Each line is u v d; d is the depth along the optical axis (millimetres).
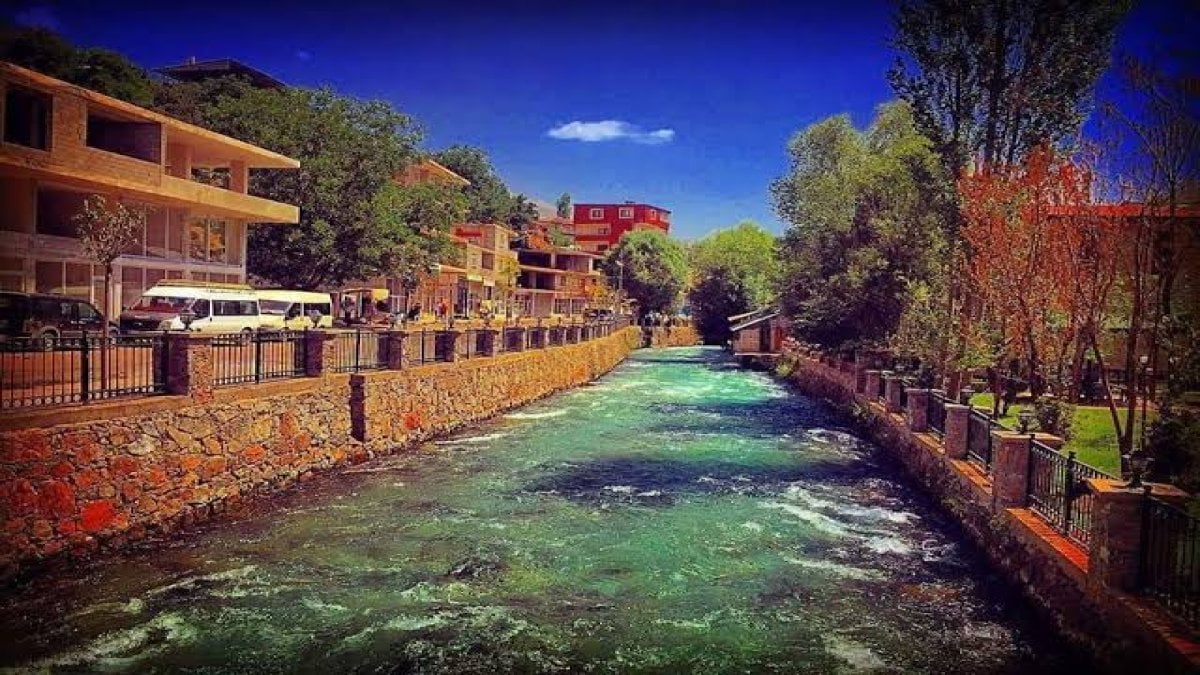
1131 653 8492
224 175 38406
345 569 12734
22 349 11711
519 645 10266
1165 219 16453
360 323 40188
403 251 38188
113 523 12633
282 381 17641
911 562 13828
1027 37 24250
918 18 25422
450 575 12648
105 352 13844
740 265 84062
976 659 10102
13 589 10898
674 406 35625
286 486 17438
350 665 9562
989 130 25172
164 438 13773
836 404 34188
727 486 19578
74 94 24359
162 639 10008
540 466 21312
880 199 34375
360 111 38438
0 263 24484
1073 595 10234
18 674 8992
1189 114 15508
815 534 15453
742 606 11734
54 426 11648
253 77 52344
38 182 25359
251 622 10625
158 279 30453
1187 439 11453
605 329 56875
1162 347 14516
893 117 40344
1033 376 20703
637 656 10062
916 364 28266
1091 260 18844
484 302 66625
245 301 26203
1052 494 11969
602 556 13836
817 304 37312
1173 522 8461
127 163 26422
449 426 26328
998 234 20781
